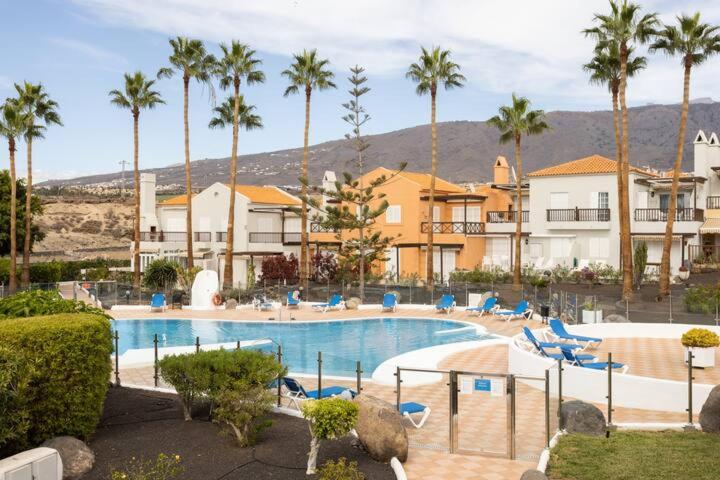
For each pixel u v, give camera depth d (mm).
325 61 44031
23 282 46219
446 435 11531
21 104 44188
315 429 8953
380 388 15617
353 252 47656
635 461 9523
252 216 51656
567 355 15633
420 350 20578
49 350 9367
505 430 11750
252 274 43062
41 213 54375
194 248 52188
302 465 9461
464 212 47469
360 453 10133
